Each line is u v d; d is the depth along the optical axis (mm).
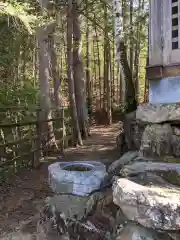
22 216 3500
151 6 3543
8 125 4824
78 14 10055
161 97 3416
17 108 6180
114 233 2318
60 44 11898
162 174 2561
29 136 6141
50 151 6949
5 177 4840
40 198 4055
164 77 3373
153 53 3533
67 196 2967
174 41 3307
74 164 3387
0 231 3154
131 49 12766
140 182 2389
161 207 1990
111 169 3328
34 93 7969
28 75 11477
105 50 15359
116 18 6289
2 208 3730
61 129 7656
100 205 2623
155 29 3508
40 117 6469
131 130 4703
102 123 16047
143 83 18188
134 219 2123
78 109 9992
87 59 16016
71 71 8820
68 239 2717
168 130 3150
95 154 6777
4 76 8797
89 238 2520
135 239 2086
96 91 19312
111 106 16547
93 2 10000
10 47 8672
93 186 2900
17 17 5453
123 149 5359
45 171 5508
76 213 2758
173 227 1947
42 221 3090
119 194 2240
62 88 14953
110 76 16000
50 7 7355
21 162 5508
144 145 3314
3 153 5176
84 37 17609
